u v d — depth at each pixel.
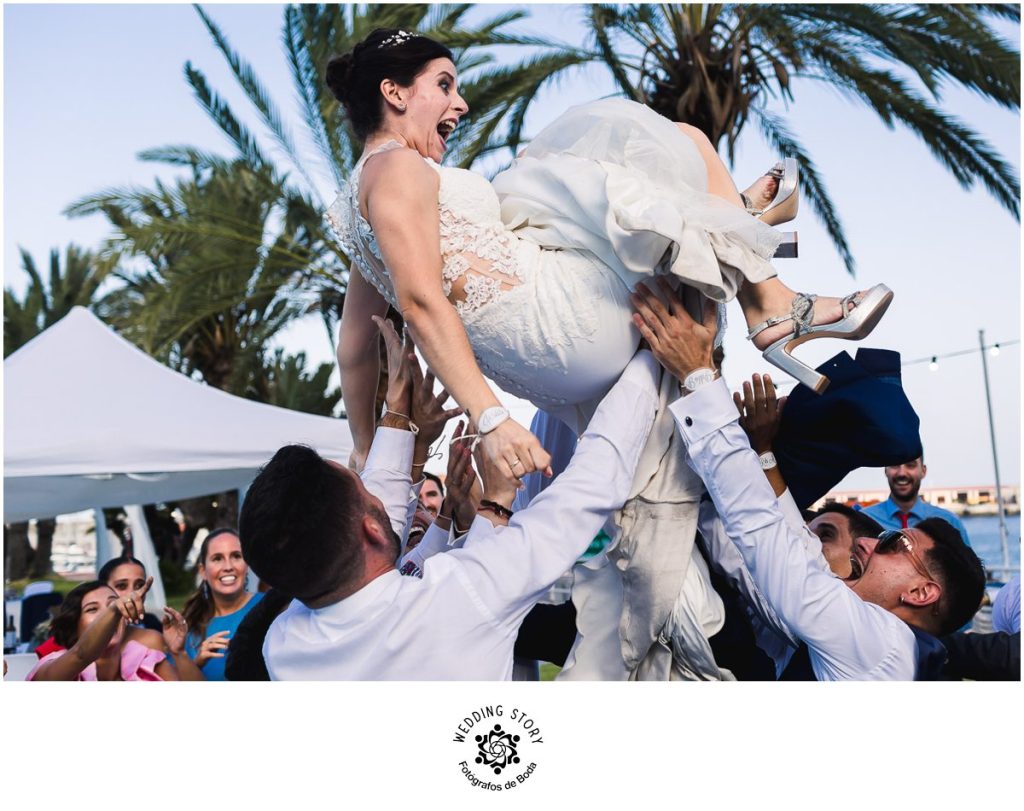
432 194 1.91
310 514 1.88
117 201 11.46
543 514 1.94
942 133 9.83
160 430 7.21
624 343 1.95
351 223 2.01
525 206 1.96
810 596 1.98
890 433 2.11
